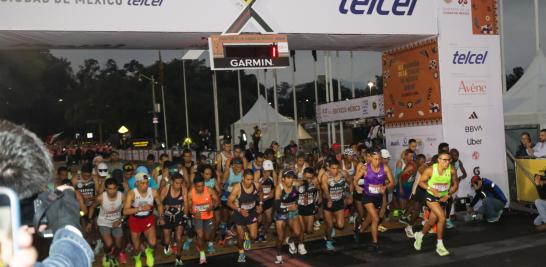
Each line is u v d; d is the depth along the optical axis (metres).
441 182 7.66
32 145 1.02
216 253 8.65
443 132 10.43
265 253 8.46
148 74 56.81
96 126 64.50
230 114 53.78
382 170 8.08
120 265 8.16
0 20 7.44
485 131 10.80
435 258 7.51
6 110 61.41
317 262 7.70
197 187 7.80
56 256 1.03
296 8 9.26
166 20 8.41
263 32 9.03
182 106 52.78
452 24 10.52
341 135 19.55
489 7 10.91
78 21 7.84
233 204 7.81
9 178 0.97
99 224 7.76
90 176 8.77
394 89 11.69
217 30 8.74
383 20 9.89
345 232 9.83
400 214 10.40
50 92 71.06
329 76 20.09
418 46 10.90
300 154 9.78
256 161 9.98
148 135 53.94
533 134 12.38
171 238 8.70
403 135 11.49
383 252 8.09
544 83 12.48
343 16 9.55
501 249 7.77
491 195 9.90
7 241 0.88
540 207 9.11
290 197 7.68
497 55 10.98
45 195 1.21
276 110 24.09
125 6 8.13
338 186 8.30
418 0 10.19
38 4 7.62
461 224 9.90
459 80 10.59
